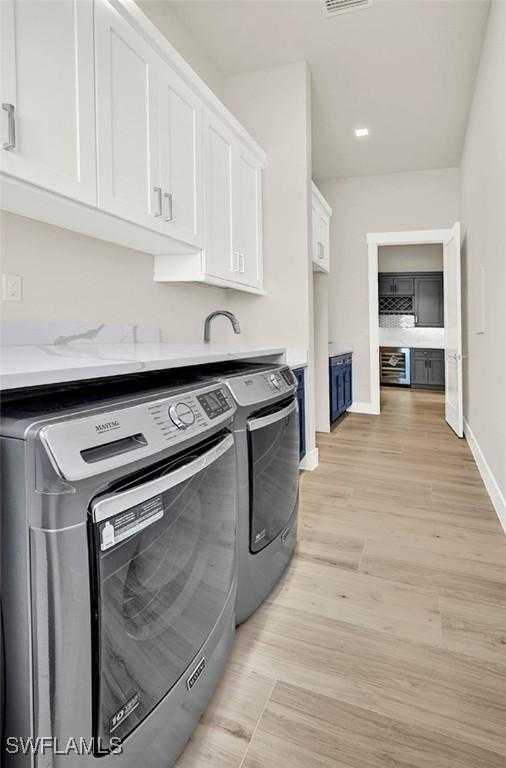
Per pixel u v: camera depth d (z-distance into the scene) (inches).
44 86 50.0
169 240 79.0
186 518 40.3
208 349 69.4
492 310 104.8
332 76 126.9
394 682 50.3
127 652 32.7
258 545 61.5
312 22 104.7
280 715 45.8
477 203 130.0
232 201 103.3
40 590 27.0
